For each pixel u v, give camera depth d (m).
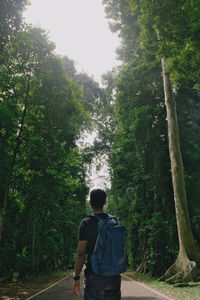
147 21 10.39
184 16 9.13
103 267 2.72
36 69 14.95
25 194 15.54
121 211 27.98
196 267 13.99
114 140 27.91
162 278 14.79
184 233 15.18
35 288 13.00
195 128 20.89
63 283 15.11
